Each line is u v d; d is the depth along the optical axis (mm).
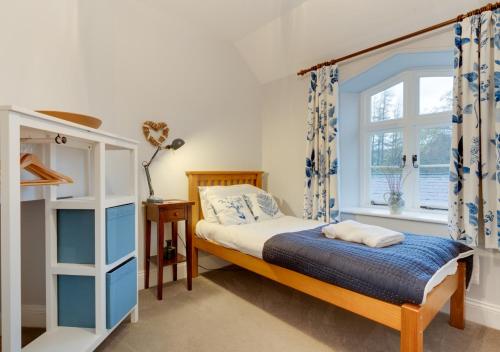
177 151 2889
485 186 1885
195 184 2936
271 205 3010
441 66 2604
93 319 1668
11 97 1844
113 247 1718
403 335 1309
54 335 1588
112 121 2438
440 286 1555
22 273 2002
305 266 1742
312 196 2945
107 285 1654
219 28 3010
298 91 3203
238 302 2334
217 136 3203
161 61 2754
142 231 2611
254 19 2842
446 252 1691
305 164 3090
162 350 1694
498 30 1841
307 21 2695
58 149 2043
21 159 1358
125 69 2518
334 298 1630
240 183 3371
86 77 2252
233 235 2348
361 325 1986
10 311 1085
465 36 1957
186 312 2158
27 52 1914
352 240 1857
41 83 1984
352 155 3131
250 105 3508
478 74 1917
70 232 1680
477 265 1964
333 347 1733
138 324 1977
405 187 2779
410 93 2727
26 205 1998
